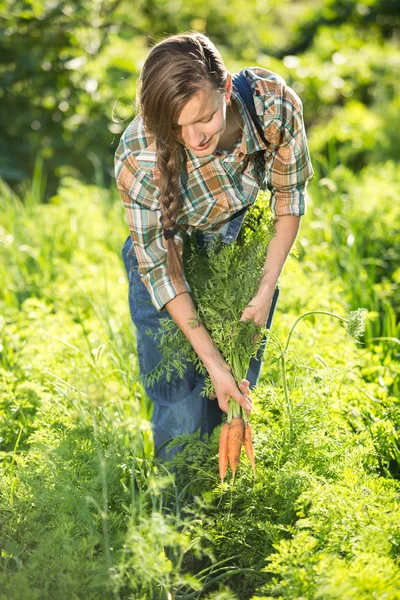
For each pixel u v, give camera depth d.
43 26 8.47
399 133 9.66
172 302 3.02
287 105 2.89
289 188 3.08
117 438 3.20
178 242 3.03
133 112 8.38
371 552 2.52
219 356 3.00
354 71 11.30
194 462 3.20
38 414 3.48
